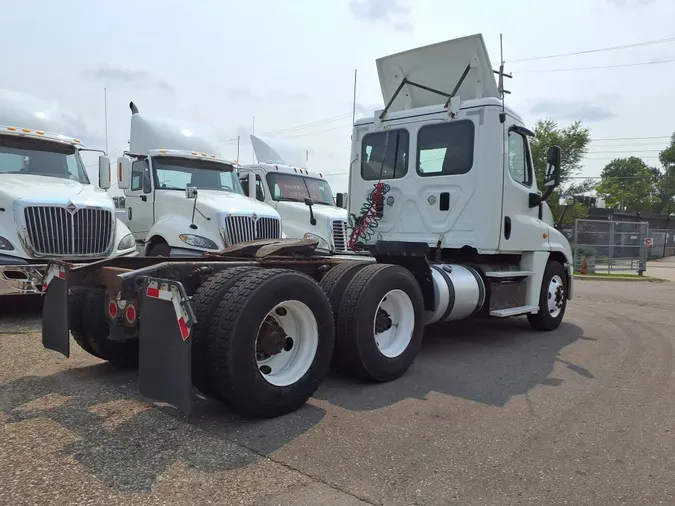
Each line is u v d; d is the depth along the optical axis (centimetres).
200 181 1105
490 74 674
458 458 339
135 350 500
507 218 672
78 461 318
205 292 390
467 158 658
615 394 484
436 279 590
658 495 298
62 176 890
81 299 490
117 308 412
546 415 424
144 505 271
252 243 584
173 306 349
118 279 410
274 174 1258
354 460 331
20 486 286
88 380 476
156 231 1006
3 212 732
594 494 298
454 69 698
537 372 557
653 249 3862
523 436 379
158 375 356
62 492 281
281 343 409
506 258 725
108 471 306
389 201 725
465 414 421
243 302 374
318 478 306
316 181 1341
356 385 493
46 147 897
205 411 407
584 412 433
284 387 398
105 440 349
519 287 728
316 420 397
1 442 342
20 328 671
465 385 502
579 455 349
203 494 284
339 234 1158
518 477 316
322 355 430
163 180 1072
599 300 1262
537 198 739
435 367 567
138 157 1097
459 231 663
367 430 381
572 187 4612
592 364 597
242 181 1278
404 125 716
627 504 288
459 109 662
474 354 636
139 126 1113
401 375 525
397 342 528
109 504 271
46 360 538
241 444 349
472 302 636
